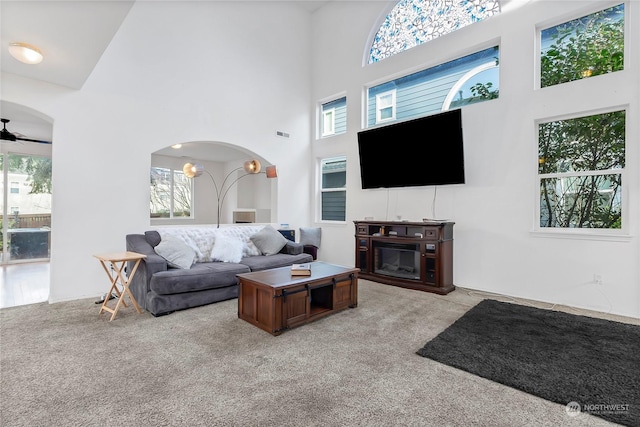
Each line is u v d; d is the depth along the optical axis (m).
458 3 4.46
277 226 5.83
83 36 2.59
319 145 6.26
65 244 3.68
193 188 8.75
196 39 4.84
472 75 4.32
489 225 4.00
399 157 4.60
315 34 6.39
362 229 4.76
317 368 2.06
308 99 6.41
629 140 3.10
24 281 4.57
